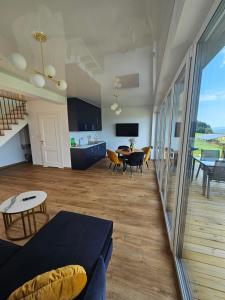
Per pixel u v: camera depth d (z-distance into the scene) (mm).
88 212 2662
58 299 704
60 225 1624
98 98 5391
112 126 7492
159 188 3605
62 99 4859
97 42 1905
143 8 1348
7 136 4621
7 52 2129
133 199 3129
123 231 2182
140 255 1779
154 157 6613
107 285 1451
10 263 1178
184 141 1460
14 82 3107
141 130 7098
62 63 2502
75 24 1567
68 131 5191
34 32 1694
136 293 1379
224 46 990
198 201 1525
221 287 1310
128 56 2248
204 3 866
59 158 5469
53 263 1172
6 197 3303
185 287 1348
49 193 3432
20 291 690
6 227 2117
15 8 1344
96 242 1394
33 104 5320
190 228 1576
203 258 1494
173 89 2195
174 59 1680
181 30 1128
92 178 4414
